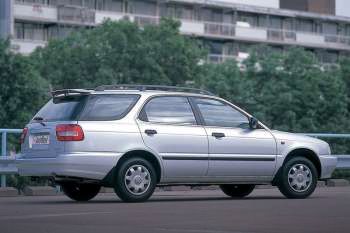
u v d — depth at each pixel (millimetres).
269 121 56094
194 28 79562
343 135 21859
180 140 14203
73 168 13242
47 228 9188
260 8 84875
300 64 57281
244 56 84438
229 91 56562
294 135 15578
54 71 54062
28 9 69062
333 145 29375
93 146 13406
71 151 13297
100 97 13883
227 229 9023
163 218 10477
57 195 17844
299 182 15320
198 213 11281
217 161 14523
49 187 18031
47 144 13711
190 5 80188
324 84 57125
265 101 56562
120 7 75188
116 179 13609
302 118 55781
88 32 55656
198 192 18781
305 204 13227
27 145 14203
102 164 13406
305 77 56906
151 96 14281
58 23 70312
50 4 71500
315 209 12008
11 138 27688
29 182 19016
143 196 13797
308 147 15508
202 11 81562
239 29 83312
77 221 10102
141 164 13797
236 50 84188
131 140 13711
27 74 48375
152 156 13938
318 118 56812
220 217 10609
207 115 14742
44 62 55469
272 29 86062
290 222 9820
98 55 53094
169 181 14211
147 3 77125
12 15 68188
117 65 52594
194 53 55375
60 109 14031
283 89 56375
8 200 15281
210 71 57875
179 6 79562
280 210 11812
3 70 47688
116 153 13539
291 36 87562
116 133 13609
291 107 56094
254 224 9594
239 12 84750
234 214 11078
